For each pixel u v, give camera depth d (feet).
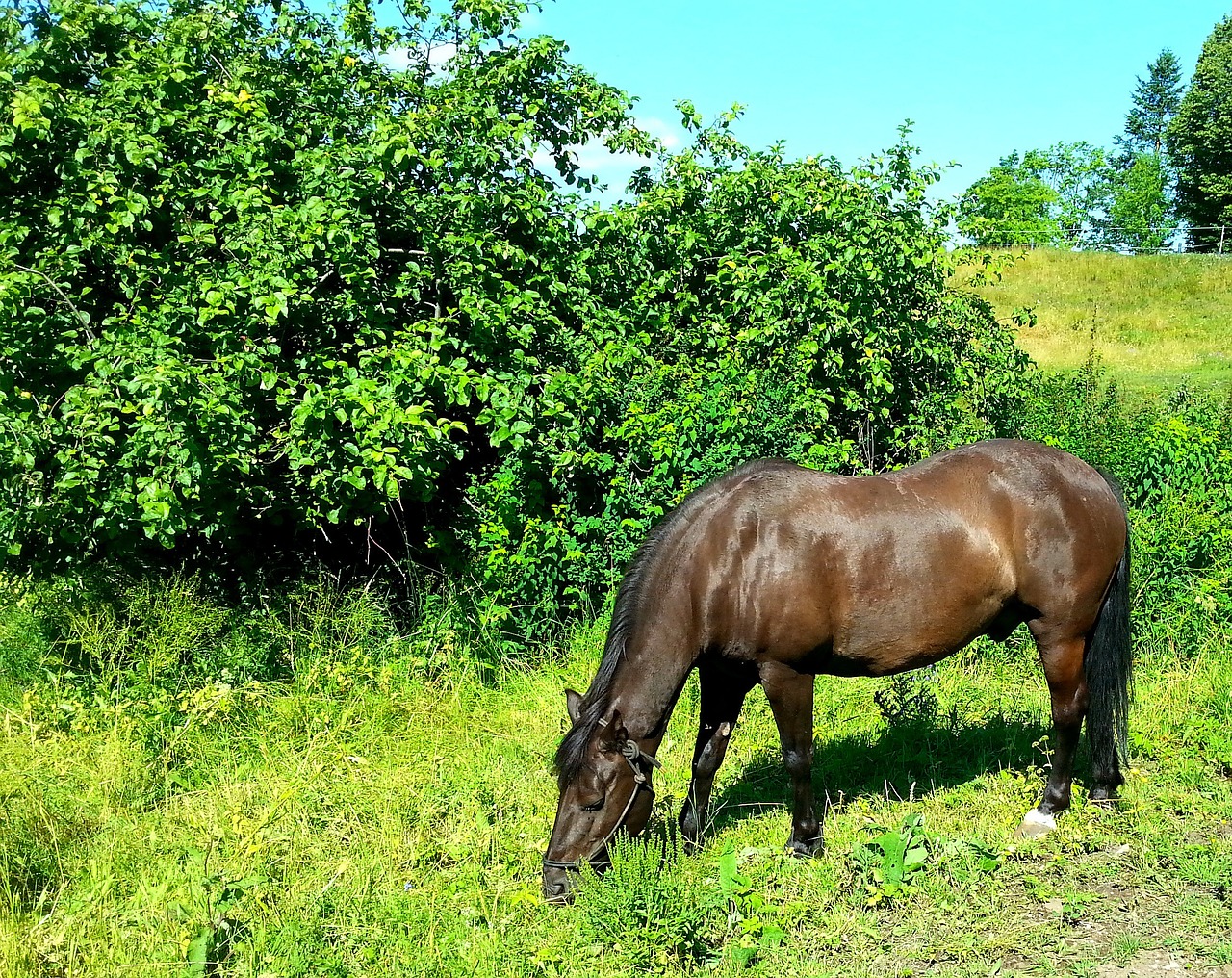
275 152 22.07
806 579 13.67
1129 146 251.80
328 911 12.98
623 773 12.92
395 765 17.31
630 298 26.08
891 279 25.99
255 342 20.17
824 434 25.38
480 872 13.91
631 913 11.87
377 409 18.86
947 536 14.30
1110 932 12.21
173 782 16.52
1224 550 23.54
